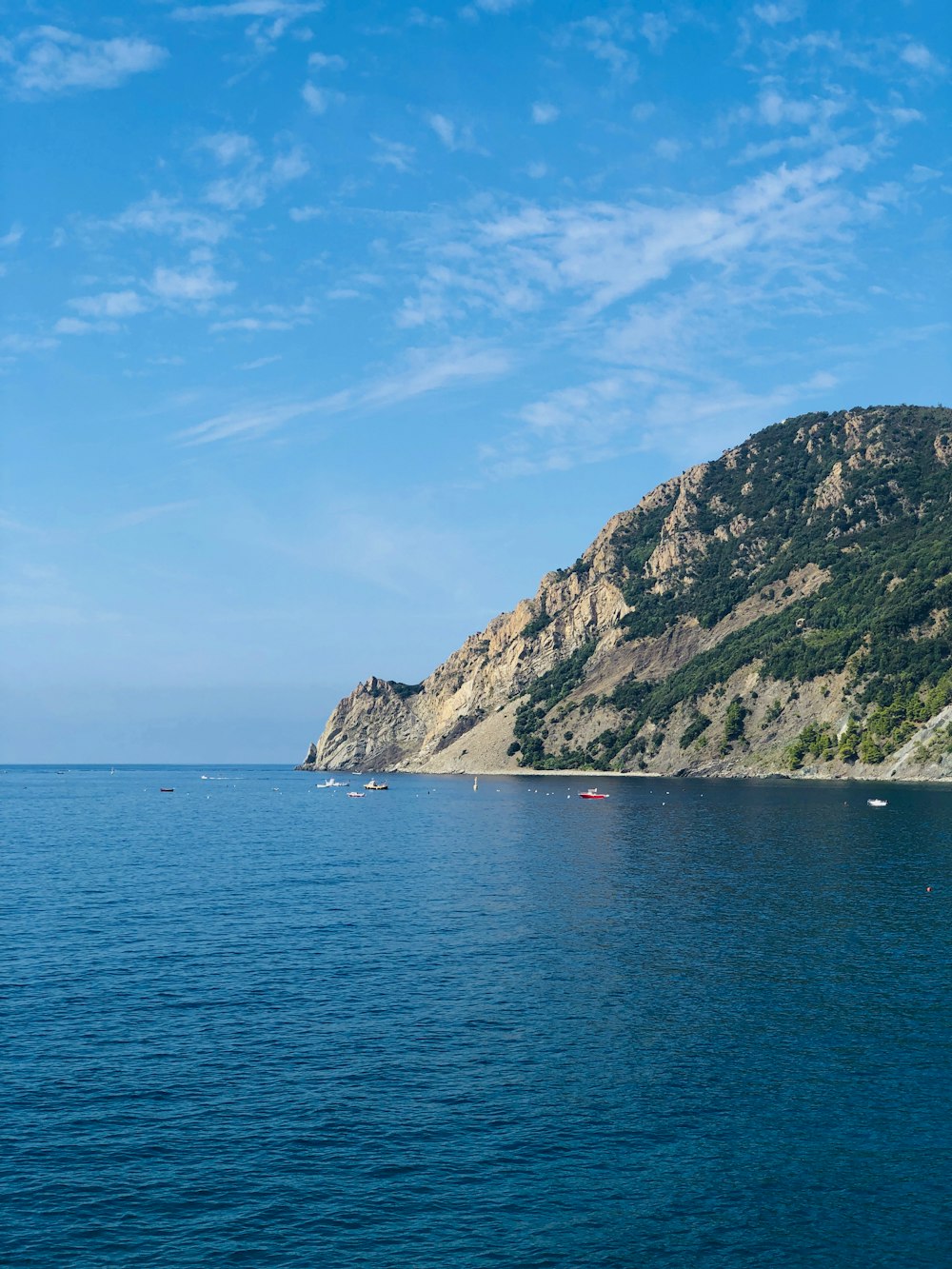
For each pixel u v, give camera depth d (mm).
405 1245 28297
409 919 70250
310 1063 41188
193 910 74812
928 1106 36812
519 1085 38812
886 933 63125
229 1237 28656
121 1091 38438
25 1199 30688
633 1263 27438
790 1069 40219
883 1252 28016
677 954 58281
